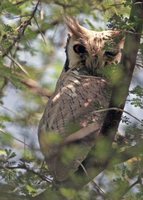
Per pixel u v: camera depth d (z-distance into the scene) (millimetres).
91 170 9336
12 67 11891
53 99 12711
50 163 10578
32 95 13047
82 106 12234
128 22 9992
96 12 12492
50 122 12172
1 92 12312
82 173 9641
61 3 11945
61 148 9469
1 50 12242
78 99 12367
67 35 14461
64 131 11000
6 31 12336
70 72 13508
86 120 11414
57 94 12773
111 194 9008
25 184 10016
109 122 9914
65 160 9234
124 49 9664
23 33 12555
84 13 11664
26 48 13141
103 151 8836
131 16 10070
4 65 11383
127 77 9547
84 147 9836
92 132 11078
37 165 10312
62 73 14172
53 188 9711
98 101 12000
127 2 10180
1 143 10109
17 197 9375
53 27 14328
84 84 12688
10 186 9586
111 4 11930
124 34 9953
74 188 9234
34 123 12477
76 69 13586
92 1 11648
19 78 11859
